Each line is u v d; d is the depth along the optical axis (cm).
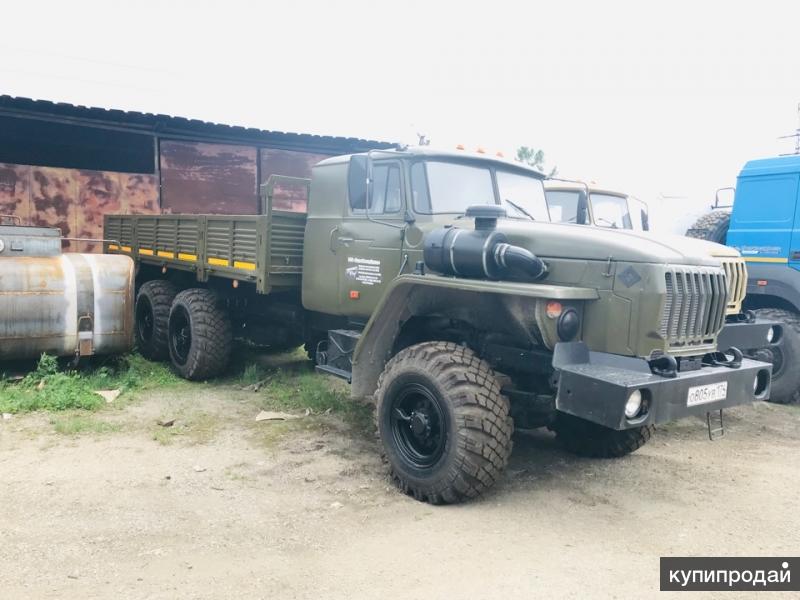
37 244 636
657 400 347
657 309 361
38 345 607
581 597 288
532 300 381
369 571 307
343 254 534
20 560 306
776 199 711
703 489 429
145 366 736
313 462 458
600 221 840
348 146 1358
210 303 682
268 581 295
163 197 1203
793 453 512
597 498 410
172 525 350
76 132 1121
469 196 493
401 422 424
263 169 1295
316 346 664
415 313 449
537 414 434
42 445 468
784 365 669
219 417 559
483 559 322
